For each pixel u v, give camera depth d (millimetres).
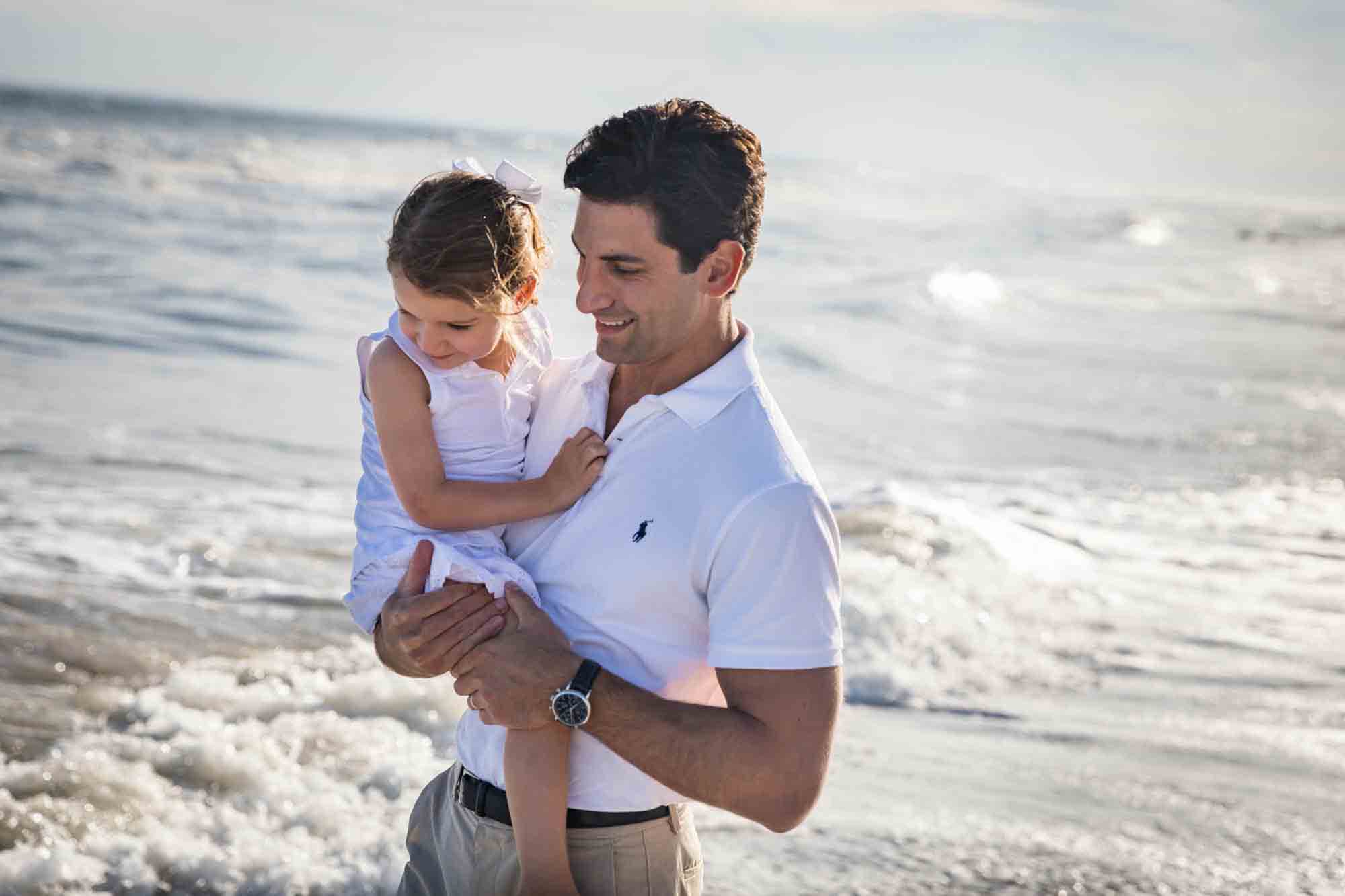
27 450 8008
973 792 4371
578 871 2061
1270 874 3824
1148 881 3754
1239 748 4887
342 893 3510
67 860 3471
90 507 6926
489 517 2125
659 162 1890
